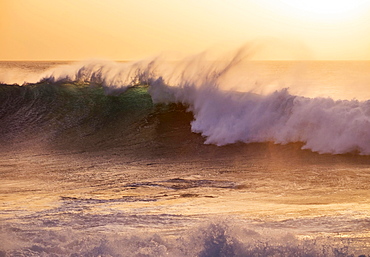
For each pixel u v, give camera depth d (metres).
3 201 25.91
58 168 35.22
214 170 34.53
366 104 40.56
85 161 37.75
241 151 40.69
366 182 30.55
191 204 25.33
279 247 16.59
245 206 24.78
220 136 44.06
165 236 18.67
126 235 18.27
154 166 35.97
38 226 20.34
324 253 16.08
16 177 32.34
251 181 31.14
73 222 21.23
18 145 43.75
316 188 29.14
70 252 16.58
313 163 36.41
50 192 28.16
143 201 26.02
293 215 22.38
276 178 31.88
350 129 39.59
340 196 27.11
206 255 16.23
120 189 29.03
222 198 26.75
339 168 34.72
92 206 24.72
